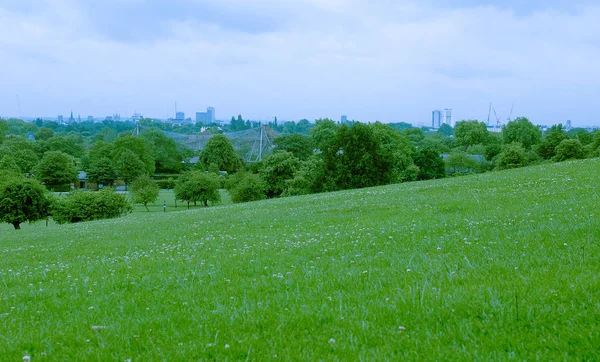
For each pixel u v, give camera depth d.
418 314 6.31
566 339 5.11
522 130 145.25
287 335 6.06
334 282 8.73
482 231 12.70
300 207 28.39
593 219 12.20
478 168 122.88
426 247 11.52
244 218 24.97
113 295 9.45
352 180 68.50
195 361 5.47
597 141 98.44
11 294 10.40
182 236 19.75
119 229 26.78
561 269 7.82
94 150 156.75
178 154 179.12
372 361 5.06
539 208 15.94
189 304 8.17
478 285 7.36
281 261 11.63
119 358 5.75
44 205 59.47
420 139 166.88
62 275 12.58
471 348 5.14
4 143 169.12
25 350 6.25
